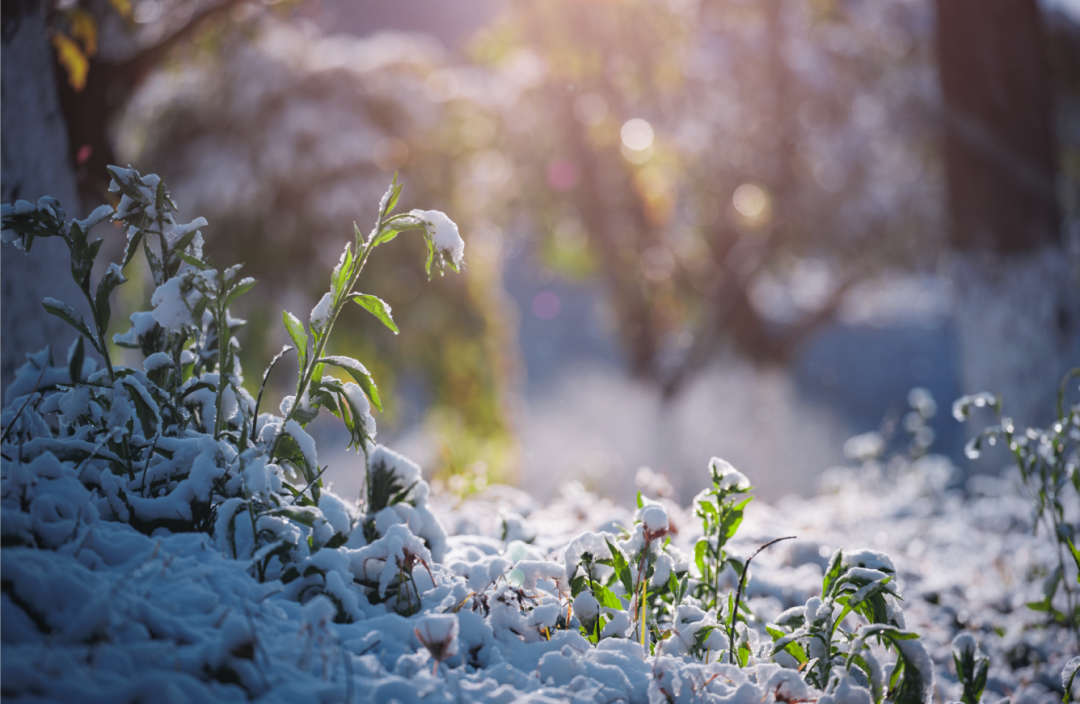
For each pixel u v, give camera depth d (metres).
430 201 14.52
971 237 8.15
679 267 17.61
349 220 13.59
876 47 18.20
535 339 36.16
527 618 1.92
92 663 1.41
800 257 19.48
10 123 4.12
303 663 1.58
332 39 15.72
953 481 7.82
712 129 18.09
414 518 2.06
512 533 2.72
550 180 16.33
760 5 17.55
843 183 18.62
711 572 2.34
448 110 15.31
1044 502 2.90
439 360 14.53
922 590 4.11
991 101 8.00
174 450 2.00
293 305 13.48
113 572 1.70
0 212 1.94
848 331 36.16
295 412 2.07
